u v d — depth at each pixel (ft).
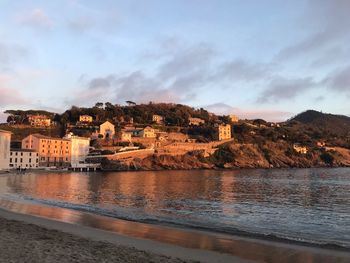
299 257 69.10
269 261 65.46
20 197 182.70
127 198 191.83
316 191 248.32
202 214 134.82
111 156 647.97
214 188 266.57
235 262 63.62
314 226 112.06
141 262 55.93
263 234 95.14
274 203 175.52
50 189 242.37
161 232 92.38
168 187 273.33
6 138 510.58
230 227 105.91
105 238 79.56
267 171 643.04
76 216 118.52
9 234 74.49
